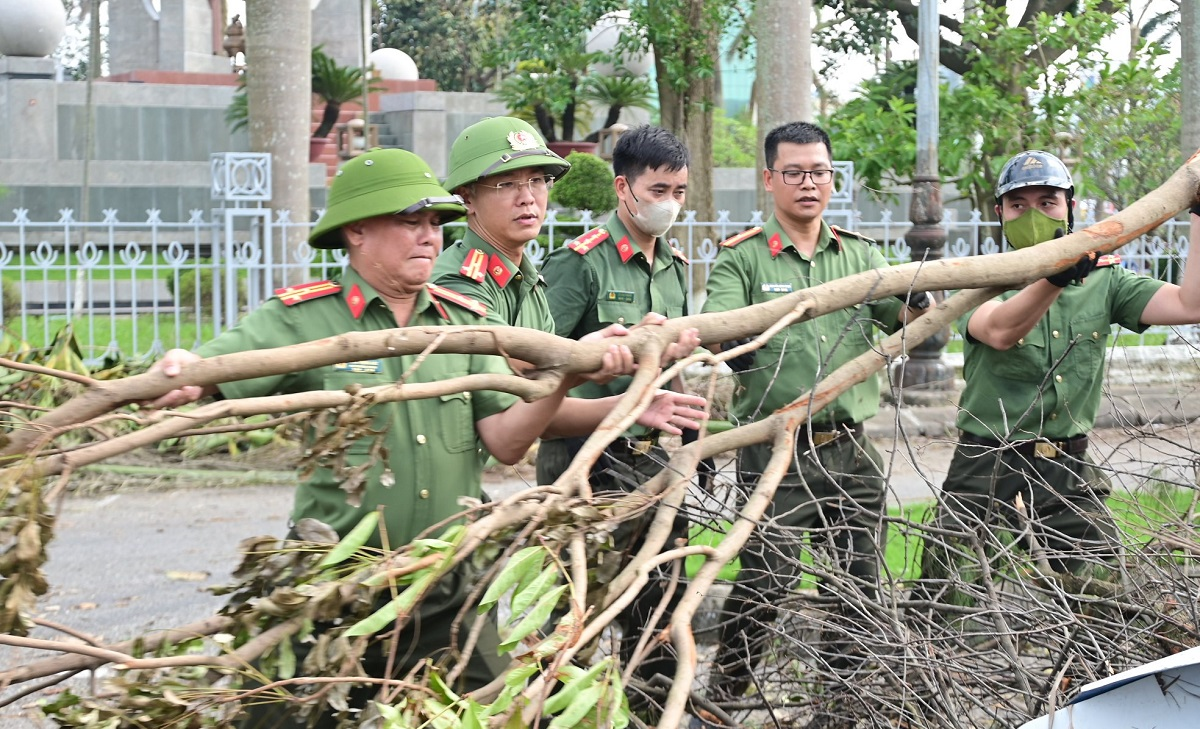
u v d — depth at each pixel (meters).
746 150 29.47
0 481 2.41
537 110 17.17
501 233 3.91
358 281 3.19
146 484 7.79
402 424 3.12
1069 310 4.19
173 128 19.91
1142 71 12.65
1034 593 3.50
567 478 2.69
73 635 2.47
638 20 14.91
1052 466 4.20
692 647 2.57
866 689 3.09
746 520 3.01
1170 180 3.78
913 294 4.16
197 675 2.48
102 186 19.06
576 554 2.55
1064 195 3.95
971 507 4.24
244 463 8.13
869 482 4.20
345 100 19.19
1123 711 2.41
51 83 19.06
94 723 2.35
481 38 29.84
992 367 4.22
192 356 2.71
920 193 10.42
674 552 2.74
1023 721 2.99
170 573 5.70
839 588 3.30
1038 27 12.98
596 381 3.14
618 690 2.38
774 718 3.30
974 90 12.70
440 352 2.87
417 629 2.88
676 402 3.35
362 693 3.10
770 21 10.36
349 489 2.70
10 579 2.39
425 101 20.95
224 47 22.98
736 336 3.35
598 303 4.39
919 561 4.18
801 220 4.36
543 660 2.52
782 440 3.34
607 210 14.70
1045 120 13.12
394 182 3.09
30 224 10.03
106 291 15.16
